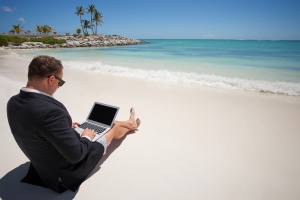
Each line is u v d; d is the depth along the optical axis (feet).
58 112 5.08
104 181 7.45
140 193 6.93
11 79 23.40
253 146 9.93
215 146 9.92
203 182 7.50
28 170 7.27
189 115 13.84
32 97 5.01
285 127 12.01
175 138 10.65
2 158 8.64
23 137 5.27
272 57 58.18
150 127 11.91
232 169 8.23
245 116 13.74
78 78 25.40
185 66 37.99
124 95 18.26
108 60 48.08
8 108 5.25
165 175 7.83
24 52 76.02
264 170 8.18
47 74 5.25
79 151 5.60
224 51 91.40
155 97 17.80
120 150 9.46
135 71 30.83
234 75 28.78
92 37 182.60
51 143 5.25
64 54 67.67
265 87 21.47
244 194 6.97
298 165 8.48
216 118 13.38
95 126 8.87
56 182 6.40
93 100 16.71
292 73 30.30
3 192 6.78
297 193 7.02
